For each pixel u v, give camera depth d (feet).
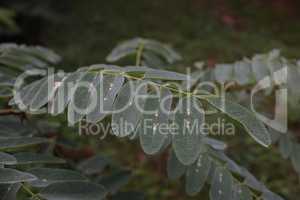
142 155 4.80
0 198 1.39
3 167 1.42
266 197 1.61
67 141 2.10
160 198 4.48
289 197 4.47
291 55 8.01
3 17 6.98
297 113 5.56
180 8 9.87
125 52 2.19
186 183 1.60
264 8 10.33
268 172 4.75
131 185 4.56
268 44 8.53
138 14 9.56
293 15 10.19
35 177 1.39
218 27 9.30
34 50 2.15
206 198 4.39
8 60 2.01
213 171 1.62
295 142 2.03
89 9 9.46
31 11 8.18
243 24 9.74
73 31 8.77
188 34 8.98
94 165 2.18
